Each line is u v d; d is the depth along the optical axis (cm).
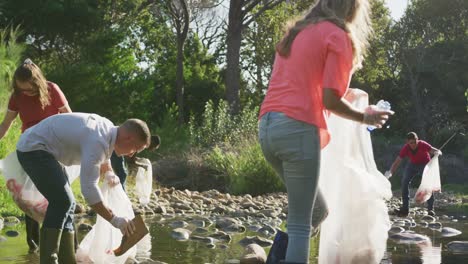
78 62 2436
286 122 391
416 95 3934
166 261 541
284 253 416
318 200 429
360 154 448
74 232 504
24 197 502
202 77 3619
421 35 4212
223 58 4100
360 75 3934
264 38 3916
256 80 4056
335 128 446
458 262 560
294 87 393
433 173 1109
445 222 1030
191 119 2384
